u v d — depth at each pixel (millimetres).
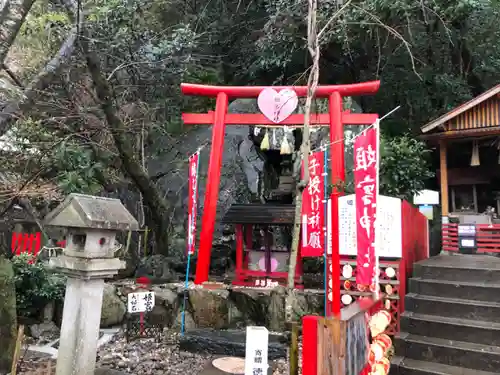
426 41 12102
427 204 13336
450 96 12906
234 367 4234
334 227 4594
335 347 2996
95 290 4121
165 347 6492
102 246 4180
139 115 11203
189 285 7875
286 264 8148
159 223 10336
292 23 10859
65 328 4039
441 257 8203
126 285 7789
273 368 5148
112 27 9930
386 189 9297
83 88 9594
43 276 7246
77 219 3898
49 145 8453
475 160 9188
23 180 7484
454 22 11461
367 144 4938
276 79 12914
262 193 12117
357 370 3396
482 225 8875
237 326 7363
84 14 7082
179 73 11617
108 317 7367
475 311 5391
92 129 9102
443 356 5000
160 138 12961
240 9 13711
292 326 3477
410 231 7094
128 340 6668
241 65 14195
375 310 4914
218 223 11523
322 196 6953
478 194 10562
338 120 7949
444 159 9328
